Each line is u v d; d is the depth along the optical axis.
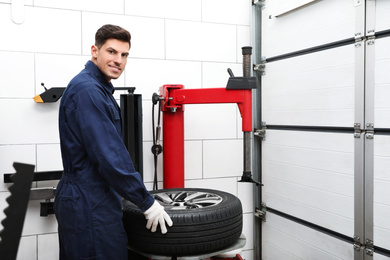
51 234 2.23
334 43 2.00
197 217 1.47
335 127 2.01
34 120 2.18
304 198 2.29
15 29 2.12
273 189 2.61
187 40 2.54
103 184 1.43
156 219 1.42
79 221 1.38
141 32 2.41
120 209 1.48
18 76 2.14
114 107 1.53
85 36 2.28
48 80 2.21
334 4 1.99
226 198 1.75
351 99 1.90
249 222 2.79
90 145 1.35
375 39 1.75
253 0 2.65
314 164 2.19
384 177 1.72
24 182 0.54
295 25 2.30
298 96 2.30
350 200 1.92
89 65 1.56
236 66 2.70
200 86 2.59
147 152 2.45
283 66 2.44
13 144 2.14
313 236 2.22
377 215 1.77
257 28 2.68
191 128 2.59
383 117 1.72
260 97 2.72
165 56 2.48
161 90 2.13
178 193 1.94
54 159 2.22
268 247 2.70
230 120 2.70
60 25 2.22
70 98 1.42
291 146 2.39
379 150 1.75
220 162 2.68
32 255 2.20
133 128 2.11
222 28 2.65
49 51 2.20
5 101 2.12
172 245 1.47
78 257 1.39
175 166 2.20
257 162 2.77
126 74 2.39
